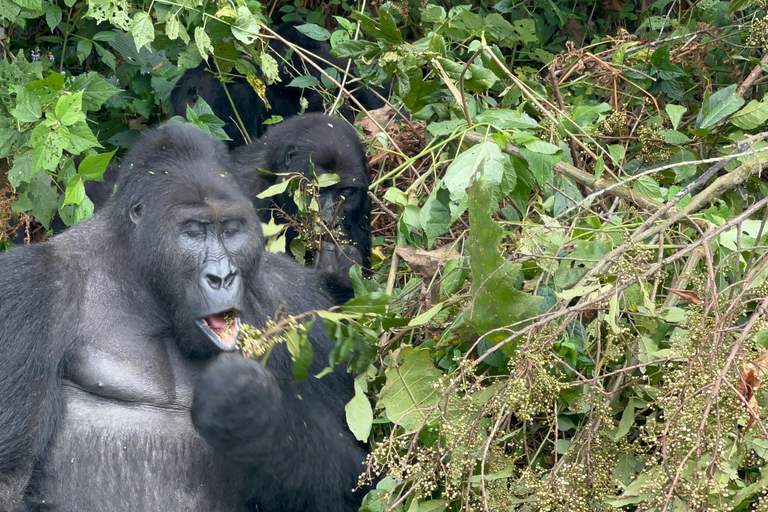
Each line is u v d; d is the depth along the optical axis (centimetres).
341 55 587
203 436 377
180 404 425
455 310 476
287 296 470
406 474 403
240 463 383
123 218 422
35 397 393
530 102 579
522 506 413
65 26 725
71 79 586
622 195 514
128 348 421
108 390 415
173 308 406
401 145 675
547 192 539
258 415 373
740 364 356
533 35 624
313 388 459
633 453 421
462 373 374
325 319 420
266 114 812
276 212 628
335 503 418
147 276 413
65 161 558
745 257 454
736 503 385
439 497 431
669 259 393
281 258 492
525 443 429
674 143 576
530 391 371
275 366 448
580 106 575
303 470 399
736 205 529
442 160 558
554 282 451
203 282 392
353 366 434
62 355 410
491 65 561
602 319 440
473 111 561
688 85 719
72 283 419
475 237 389
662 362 414
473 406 403
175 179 410
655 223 480
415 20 884
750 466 415
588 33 940
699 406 351
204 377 374
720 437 350
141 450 410
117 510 400
